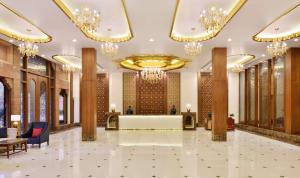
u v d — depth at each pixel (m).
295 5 7.29
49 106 16.17
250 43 11.60
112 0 7.40
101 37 11.13
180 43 11.65
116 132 16.64
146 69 17.30
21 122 13.03
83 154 9.45
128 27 9.85
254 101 18.09
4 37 10.41
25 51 10.76
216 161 8.34
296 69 12.69
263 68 16.77
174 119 18.08
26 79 13.26
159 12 7.83
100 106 21.52
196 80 21.17
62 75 18.22
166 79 21.28
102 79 21.61
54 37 10.54
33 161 8.31
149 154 9.48
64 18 8.27
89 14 7.51
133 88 21.42
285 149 10.47
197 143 12.02
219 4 7.77
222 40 11.08
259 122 17.22
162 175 6.74
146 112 21.28
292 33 10.58
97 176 6.66
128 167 7.57
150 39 10.93
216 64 12.53
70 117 20.03
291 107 12.66
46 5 7.22
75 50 13.13
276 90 14.89
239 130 18.05
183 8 8.03
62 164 7.92
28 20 8.45
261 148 10.68
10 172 6.99
